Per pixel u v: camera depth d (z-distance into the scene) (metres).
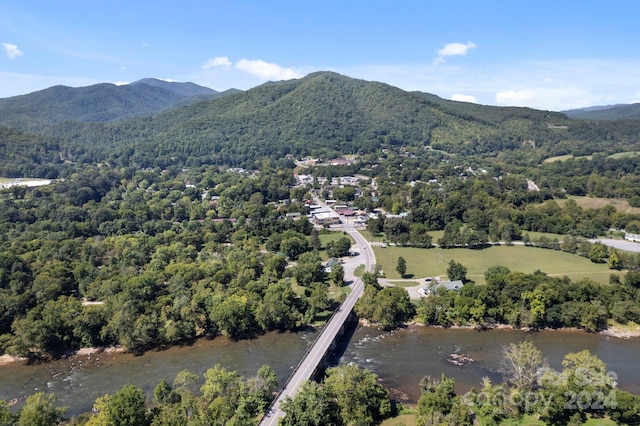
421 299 174.50
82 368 142.00
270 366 139.12
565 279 176.38
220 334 161.75
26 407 97.19
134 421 94.94
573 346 147.12
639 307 157.75
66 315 154.25
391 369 135.88
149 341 156.25
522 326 161.88
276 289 173.25
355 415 102.25
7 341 148.88
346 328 165.88
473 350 146.88
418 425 100.25
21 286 180.12
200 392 123.69
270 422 102.94
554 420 102.75
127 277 187.62
